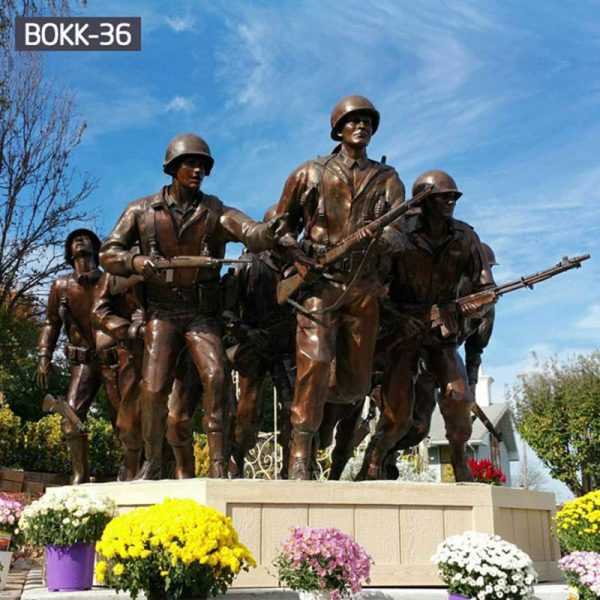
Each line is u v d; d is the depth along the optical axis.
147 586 5.21
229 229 8.10
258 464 17.06
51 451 21.14
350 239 7.46
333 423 9.20
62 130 23.55
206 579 5.21
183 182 7.99
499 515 7.70
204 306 8.18
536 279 8.25
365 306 7.96
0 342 22.89
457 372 8.67
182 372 8.69
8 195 22.92
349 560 5.67
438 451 30.61
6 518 7.22
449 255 8.56
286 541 5.84
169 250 8.06
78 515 6.30
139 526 5.26
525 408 27.91
